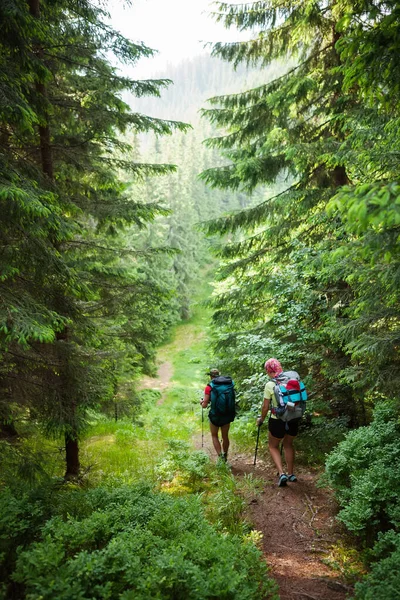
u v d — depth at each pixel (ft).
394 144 14.20
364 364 20.86
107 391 22.26
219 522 14.69
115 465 27.12
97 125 22.49
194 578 9.19
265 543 14.69
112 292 25.88
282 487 19.52
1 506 12.69
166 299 26.02
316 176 27.17
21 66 15.05
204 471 22.63
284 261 28.99
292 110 27.14
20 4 13.38
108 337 28.22
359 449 17.49
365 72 11.37
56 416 19.29
